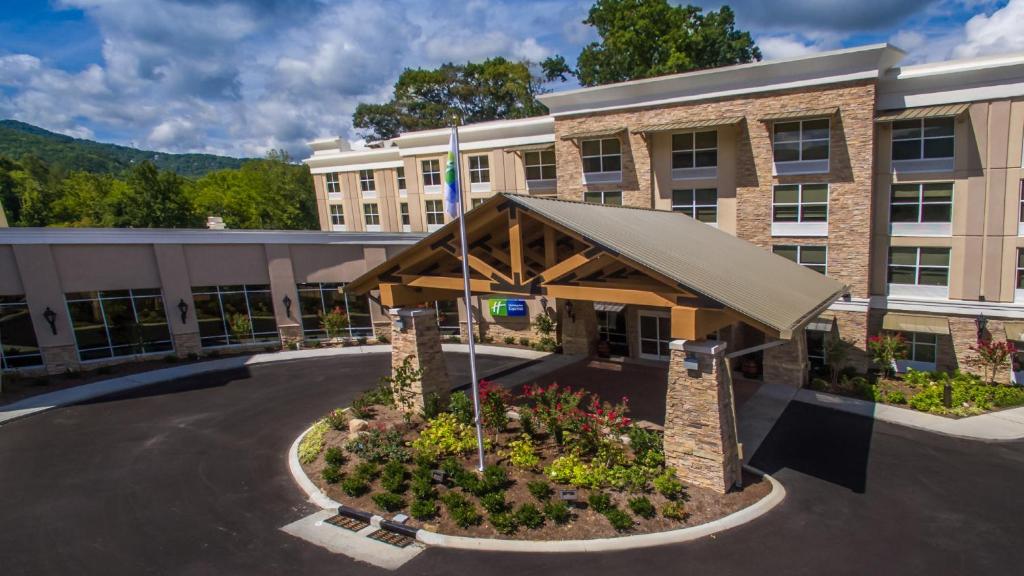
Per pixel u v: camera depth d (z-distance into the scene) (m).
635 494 11.98
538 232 16.02
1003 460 14.76
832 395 20.09
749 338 24.08
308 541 10.88
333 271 28.61
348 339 28.91
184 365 24.95
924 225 22.75
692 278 12.55
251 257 27.19
